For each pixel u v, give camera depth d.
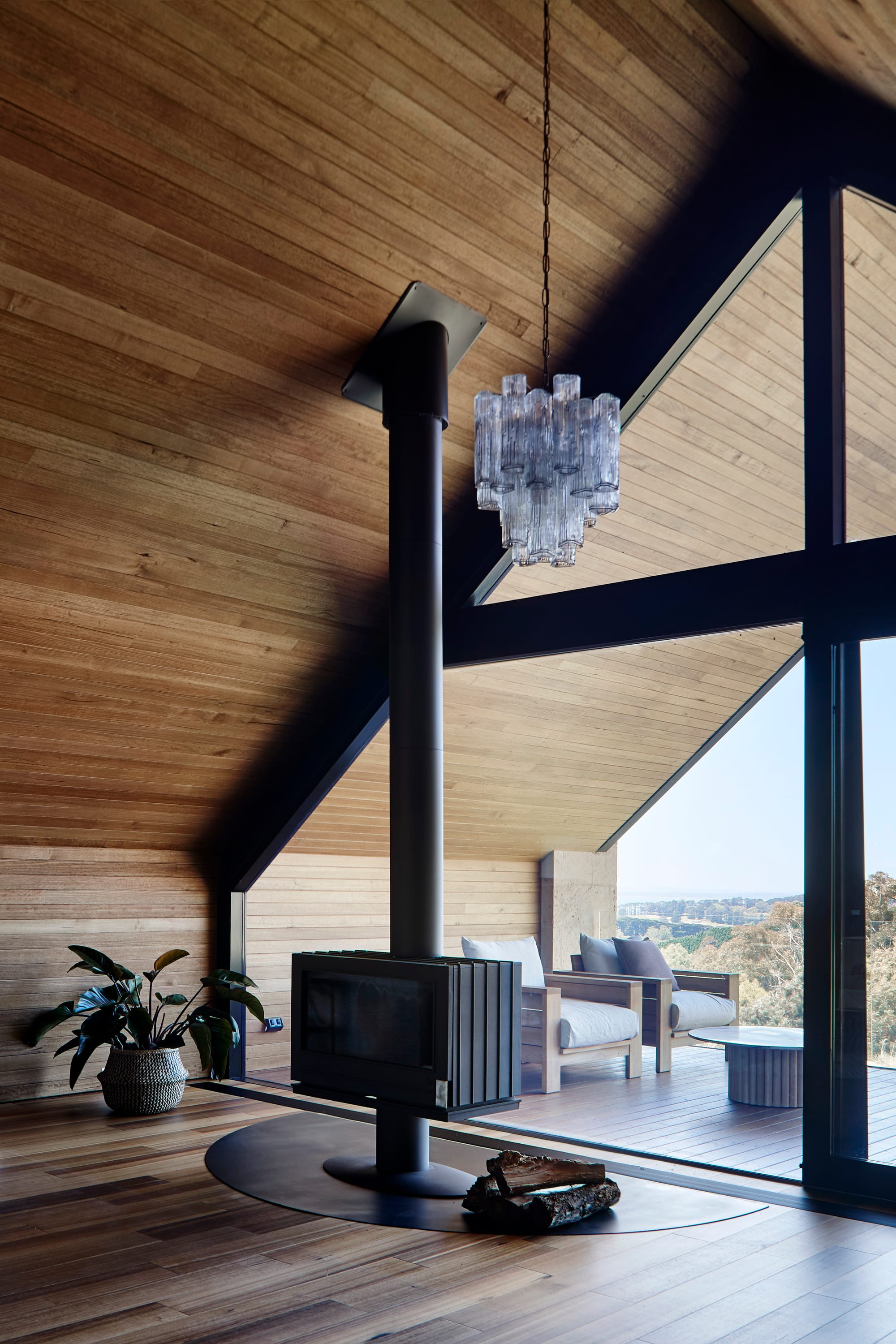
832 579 4.28
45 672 4.80
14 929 5.50
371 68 3.69
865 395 4.44
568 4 3.87
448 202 4.16
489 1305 2.93
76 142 3.44
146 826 5.96
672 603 4.71
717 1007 7.07
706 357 5.08
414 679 4.35
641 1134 5.06
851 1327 2.81
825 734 4.22
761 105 4.68
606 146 4.35
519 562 3.49
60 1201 3.77
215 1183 4.02
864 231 4.55
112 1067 5.18
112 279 3.77
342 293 4.21
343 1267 3.20
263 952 6.79
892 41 3.61
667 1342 2.70
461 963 4.03
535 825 8.09
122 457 4.25
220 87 3.51
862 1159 4.01
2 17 3.12
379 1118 4.20
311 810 6.20
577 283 4.77
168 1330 2.73
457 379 4.86
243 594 5.03
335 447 4.71
